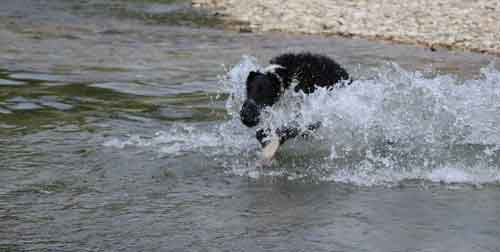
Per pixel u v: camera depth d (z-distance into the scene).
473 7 24.36
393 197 7.07
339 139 9.28
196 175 7.83
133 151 8.80
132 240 5.84
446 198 7.04
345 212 6.57
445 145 9.02
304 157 8.61
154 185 7.43
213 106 11.78
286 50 18.33
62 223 6.23
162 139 9.45
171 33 21.39
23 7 26.19
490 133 9.39
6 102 11.55
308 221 6.31
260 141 8.59
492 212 6.58
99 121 10.50
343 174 7.93
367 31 21.48
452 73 15.43
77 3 27.91
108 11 26.11
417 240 5.84
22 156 8.44
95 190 7.22
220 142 9.34
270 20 23.52
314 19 23.34
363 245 5.73
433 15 23.34
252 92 8.62
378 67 15.98
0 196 6.96
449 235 5.96
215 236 5.94
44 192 7.12
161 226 6.18
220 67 15.81
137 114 11.08
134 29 22.03
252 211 6.61
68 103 11.69
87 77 14.10
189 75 14.74
